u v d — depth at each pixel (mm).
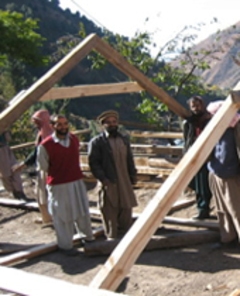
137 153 8992
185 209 7305
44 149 5820
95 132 12469
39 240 6594
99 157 6016
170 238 5762
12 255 5812
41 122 7012
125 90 6957
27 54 23406
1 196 9031
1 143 8281
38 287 2371
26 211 7988
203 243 5840
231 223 5473
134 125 11648
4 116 4418
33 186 9453
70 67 5570
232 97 3135
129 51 15250
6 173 8234
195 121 6621
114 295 2252
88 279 5184
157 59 15250
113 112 6051
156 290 4754
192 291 4660
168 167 8367
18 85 38094
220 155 5168
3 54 23469
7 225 7406
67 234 5879
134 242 2709
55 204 5883
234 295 3209
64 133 5883
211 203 7223
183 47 15102
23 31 23469
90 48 6098
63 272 5422
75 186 5930
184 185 2914
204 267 5184
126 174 6125
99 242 5797
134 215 6859
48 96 5648
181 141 9641
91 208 7824
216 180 5336
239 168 5125
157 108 13766
